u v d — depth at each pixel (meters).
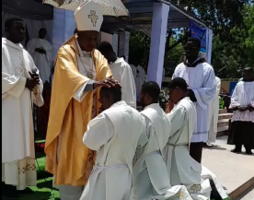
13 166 3.97
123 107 2.94
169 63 21.38
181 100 4.03
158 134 3.50
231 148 8.53
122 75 4.36
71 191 3.46
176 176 3.93
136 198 3.44
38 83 4.11
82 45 3.45
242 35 21.56
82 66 3.44
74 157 3.27
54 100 3.27
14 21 3.97
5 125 3.81
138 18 9.92
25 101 3.99
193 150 4.57
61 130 3.32
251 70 8.10
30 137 4.06
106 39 11.10
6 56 3.87
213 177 4.51
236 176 5.78
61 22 6.59
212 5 16.44
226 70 30.45
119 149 2.88
